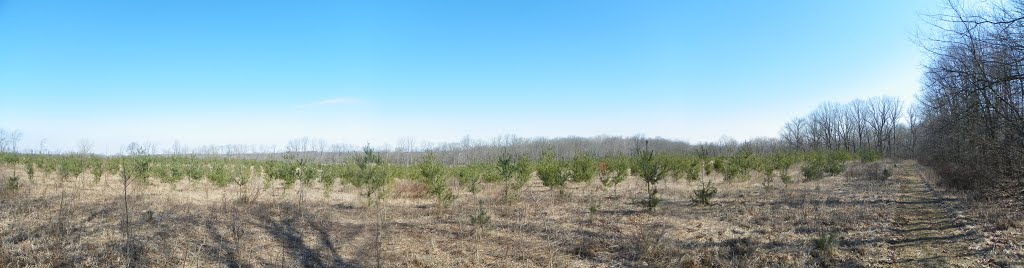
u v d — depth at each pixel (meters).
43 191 11.84
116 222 8.27
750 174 20.67
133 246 6.72
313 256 6.98
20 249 6.37
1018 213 9.21
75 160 18.30
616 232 8.55
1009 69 9.25
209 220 8.95
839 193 14.26
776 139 72.88
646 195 14.36
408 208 11.63
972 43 9.73
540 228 8.92
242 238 7.77
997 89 10.33
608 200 13.29
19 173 19.45
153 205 10.54
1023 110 10.27
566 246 7.51
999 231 7.83
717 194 14.43
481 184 15.68
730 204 12.12
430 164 14.46
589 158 16.31
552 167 14.47
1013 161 11.59
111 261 6.14
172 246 6.99
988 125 11.45
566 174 14.70
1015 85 10.27
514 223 9.43
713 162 23.56
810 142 71.44
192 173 16.81
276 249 7.29
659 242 7.30
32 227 7.57
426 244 7.70
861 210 10.30
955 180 14.48
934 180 17.64
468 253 7.18
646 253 6.87
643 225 9.14
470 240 7.97
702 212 10.85
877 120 64.75
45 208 9.51
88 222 8.18
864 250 7.06
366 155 10.68
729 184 18.11
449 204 11.66
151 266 6.14
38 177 18.17
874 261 6.56
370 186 11.53
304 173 15.41
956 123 14.15
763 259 6.62
